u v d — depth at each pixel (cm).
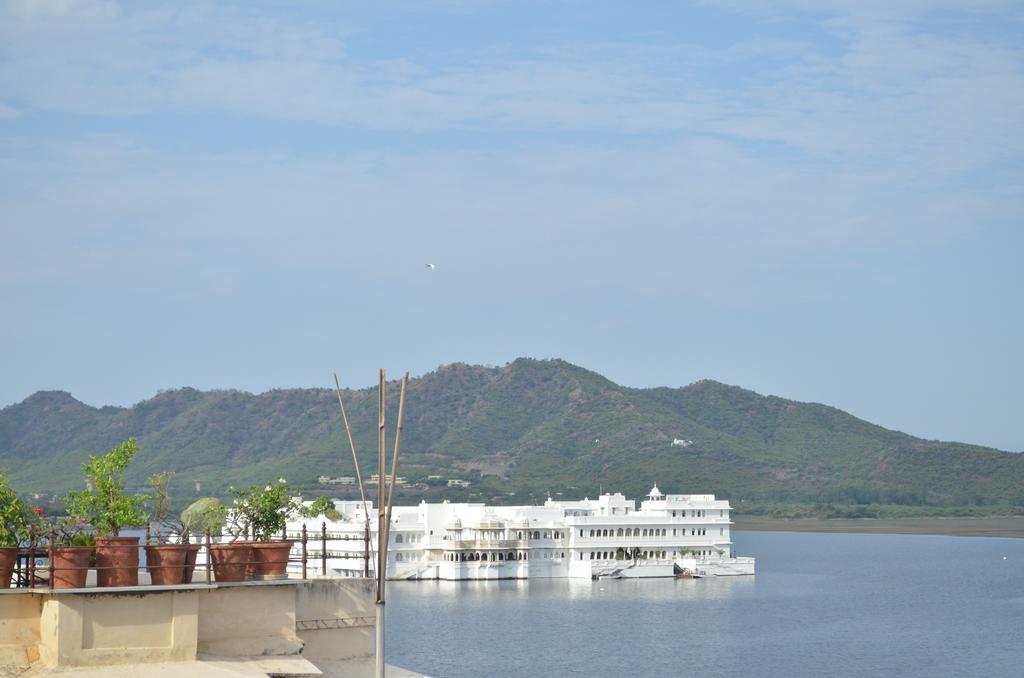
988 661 12175
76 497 3394
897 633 14388
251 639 3177
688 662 11988
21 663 2862
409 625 14612
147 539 3456
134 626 2938
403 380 2973
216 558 3222
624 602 17425
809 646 13175
